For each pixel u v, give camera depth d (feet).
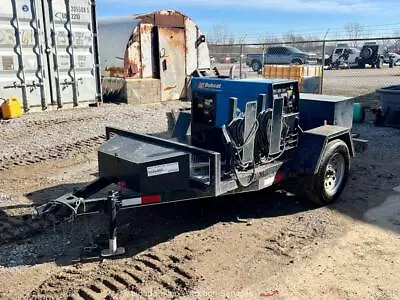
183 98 50.65
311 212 17.74
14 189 20.12
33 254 14.20
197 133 18.22
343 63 114.21
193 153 13.99
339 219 17.08
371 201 18.98
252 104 15.11
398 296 12.03
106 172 14.80
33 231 15.75
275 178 16.69
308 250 14.53
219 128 17.30
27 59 36.58
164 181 13.69
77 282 12.54
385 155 26.48
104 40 48.24
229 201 18.62
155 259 13.84
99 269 13.24
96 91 42.37
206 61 52.70
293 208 18.13
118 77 46.70
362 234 15.79
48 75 38.34
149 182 13.46
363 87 62.75
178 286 12.35
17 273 13.06
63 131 31.68
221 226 16.37
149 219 16.93
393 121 35.06
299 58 103.30
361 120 37.50
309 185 17.53
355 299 11.89
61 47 38.86
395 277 13.00
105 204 13.66
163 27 47.62
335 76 85.61
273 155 16.76
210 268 13.29
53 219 16.49
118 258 13.92
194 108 18.20
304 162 17.12
